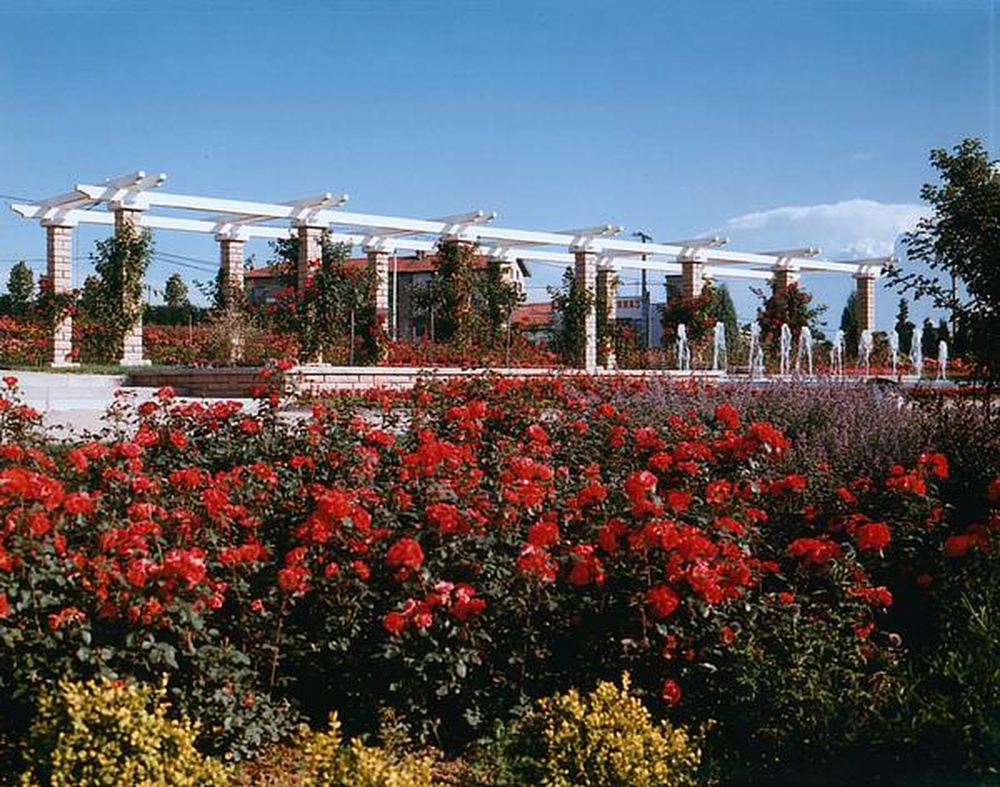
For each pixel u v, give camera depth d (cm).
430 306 2336
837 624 439
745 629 411
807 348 2811
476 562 435
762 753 393
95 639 361
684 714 412
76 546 401
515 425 747
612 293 2817
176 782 307
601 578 418
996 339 720
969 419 698
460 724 422
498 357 2211
